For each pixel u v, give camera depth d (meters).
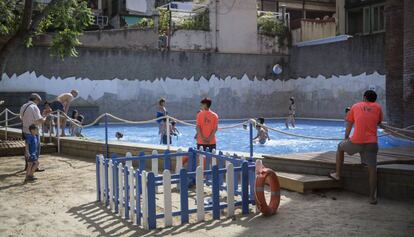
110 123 26.78
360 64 26.58
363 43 26.39
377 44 25.59
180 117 28.53
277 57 31.09
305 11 39.12
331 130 22.47
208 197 8.18
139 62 27.48
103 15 35.56
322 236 5.96
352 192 8.37
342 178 8.50
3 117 23.52
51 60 25.50
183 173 6.69
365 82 26.30
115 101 26.98
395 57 18.83
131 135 21.33
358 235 5.97
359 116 7.68
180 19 29.50
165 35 28.25
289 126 24.84
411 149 10.70
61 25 16.77
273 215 7.01
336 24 32.69
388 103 19.22
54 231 6.47
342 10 33.50
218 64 29.53
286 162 9.41
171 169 10.83
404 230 6.15
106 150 12.95
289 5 37.97
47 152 14.83
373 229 6.21
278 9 36.97
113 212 7.39
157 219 6.91
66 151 14.79
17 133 16.78
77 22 16.30
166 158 9.07
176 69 28.44
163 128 16.11
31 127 10.05
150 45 27.69
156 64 27.89
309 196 8.12
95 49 26.44
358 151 7.72
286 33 31.19
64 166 12.05
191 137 20.30
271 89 31.03
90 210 7.54
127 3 32.84
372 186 7.60
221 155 8.59
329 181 8.39
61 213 7.39
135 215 6.77
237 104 30.06
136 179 6.68
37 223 6.87
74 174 10.80
